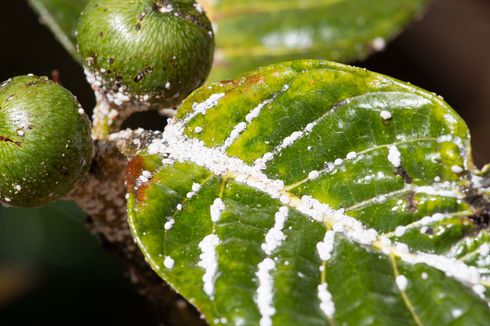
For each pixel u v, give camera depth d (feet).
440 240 0.77
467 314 0.75
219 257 0.76
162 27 0.79
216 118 0.80
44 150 0.77
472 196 0.78
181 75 0.80
